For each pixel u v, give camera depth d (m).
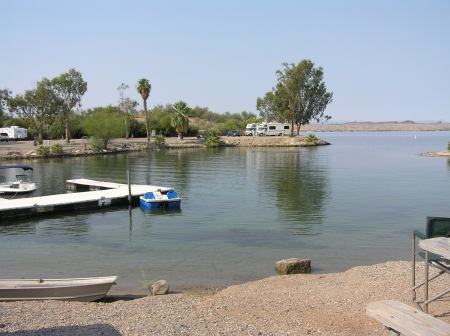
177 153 66.81
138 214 22.12
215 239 17.05
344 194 27.97
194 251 15.30
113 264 13.81
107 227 19.33
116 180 35.94
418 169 43.16
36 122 74.94
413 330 5.10
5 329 7.21
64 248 15.87
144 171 42.12
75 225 19.77
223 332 7.03
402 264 11.93
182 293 10.84
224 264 13.70
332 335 6.89
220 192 29.03
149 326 7.32
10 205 21.70
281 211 22.58
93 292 9.90
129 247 15.95
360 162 51.22
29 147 64.19
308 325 7.38
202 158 57.38
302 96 93.69
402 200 25.67
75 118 86.19
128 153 66.69
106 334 6.97
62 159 56.34
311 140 88.81
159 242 16.64
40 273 12.95
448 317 7.36
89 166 47.38
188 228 18.97
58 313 8.19
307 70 91.81
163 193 27.44
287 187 31.23
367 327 7.23
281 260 12.86
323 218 20.80
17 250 15.64
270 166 46.50
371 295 9.01
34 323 7.57
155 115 100.12
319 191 29.28
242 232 18.17
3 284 9.51
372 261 13.90
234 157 58.84
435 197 26.69
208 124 116.44
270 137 91.88
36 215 21.83
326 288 9.86
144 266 13.56
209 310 8.32
